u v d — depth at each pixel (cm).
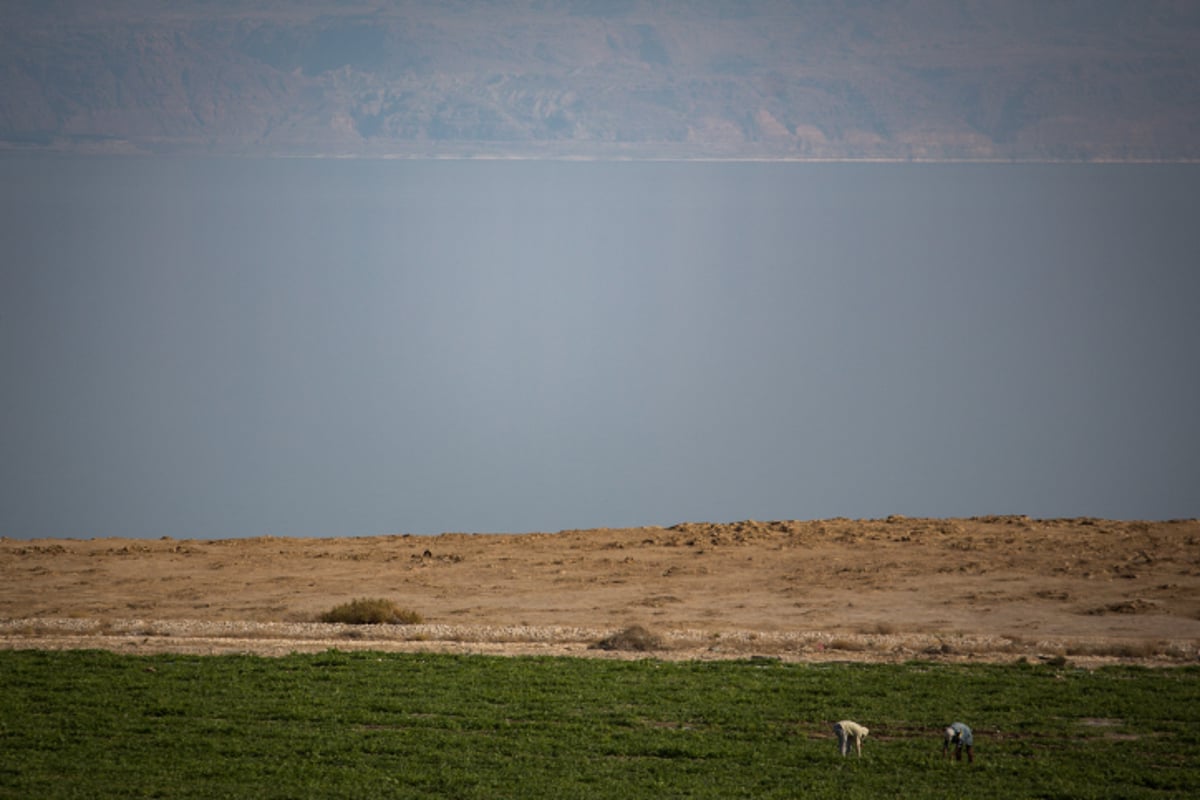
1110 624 16638
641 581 19650
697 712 12262
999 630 16500
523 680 13438
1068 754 11100
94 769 10450
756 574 19875
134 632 16525
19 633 16425
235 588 19562
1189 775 10469
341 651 14912
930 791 10138
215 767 10544
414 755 10956
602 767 10706
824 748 11244
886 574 19538
